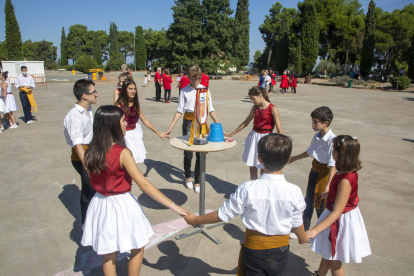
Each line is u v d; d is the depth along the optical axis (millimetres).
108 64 63156
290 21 50219
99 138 2107
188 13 38906
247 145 4086
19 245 3209
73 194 4484
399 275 2832
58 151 6555
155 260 3016
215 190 4738
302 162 6152
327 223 2090
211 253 3154
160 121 10008
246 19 54062
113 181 2133
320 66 40219
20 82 9000
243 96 17500
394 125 9930
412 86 27656
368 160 6316
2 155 6215
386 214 4035
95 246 2154
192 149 3195
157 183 4988
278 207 1820
